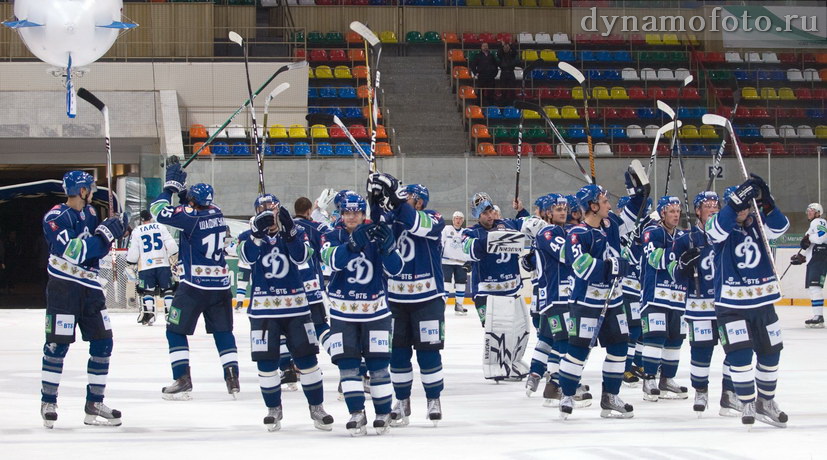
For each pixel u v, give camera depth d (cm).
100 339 968
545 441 869
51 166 3145
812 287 2139
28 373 1415
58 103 2980
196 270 1165
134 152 3025
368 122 3384
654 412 1062
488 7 3916
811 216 2134
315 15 3841
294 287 938
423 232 930
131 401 1159
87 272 961
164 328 2116
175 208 1155
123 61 3262
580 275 977
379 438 894
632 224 1128
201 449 838
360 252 893
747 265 927
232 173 2675
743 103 3700
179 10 3378
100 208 2948
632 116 3562
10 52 3288
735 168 2778
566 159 2731
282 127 3231
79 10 1958
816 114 3631
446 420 1007
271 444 862
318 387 945
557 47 3897
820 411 1047
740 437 886
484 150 3312
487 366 1328
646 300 1148
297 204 1198
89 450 836
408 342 966
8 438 903
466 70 3659
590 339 986
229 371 1176
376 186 888
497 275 1329
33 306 2995
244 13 3584
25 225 3997
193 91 3269
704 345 1021
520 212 1426
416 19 3894
